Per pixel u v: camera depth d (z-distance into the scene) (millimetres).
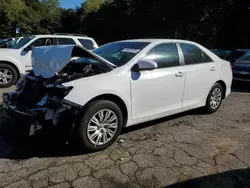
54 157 3209
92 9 43156
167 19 24281
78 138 3230
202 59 4914
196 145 3715
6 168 2924
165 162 3186
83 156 3262
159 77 3971
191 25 23375
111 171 2939
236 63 8977
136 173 2916
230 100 6727
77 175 2834
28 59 7859
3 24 34312
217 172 3002
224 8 21531
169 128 4363
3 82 7555
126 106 3629
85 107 3225
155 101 3990
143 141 3783
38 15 40188
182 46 4566
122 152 3410
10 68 7605
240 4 23016
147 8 28906
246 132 4297
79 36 9320
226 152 3516
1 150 3340
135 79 3682
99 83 3338
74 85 3195
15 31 36188
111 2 38281
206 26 22781
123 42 4570
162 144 3703
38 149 3400
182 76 4336
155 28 28656
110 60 3984
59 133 3209
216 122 4770
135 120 3822
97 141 3355
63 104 3090
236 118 5066
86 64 3855
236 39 25641
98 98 3377
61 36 8766
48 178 2756
